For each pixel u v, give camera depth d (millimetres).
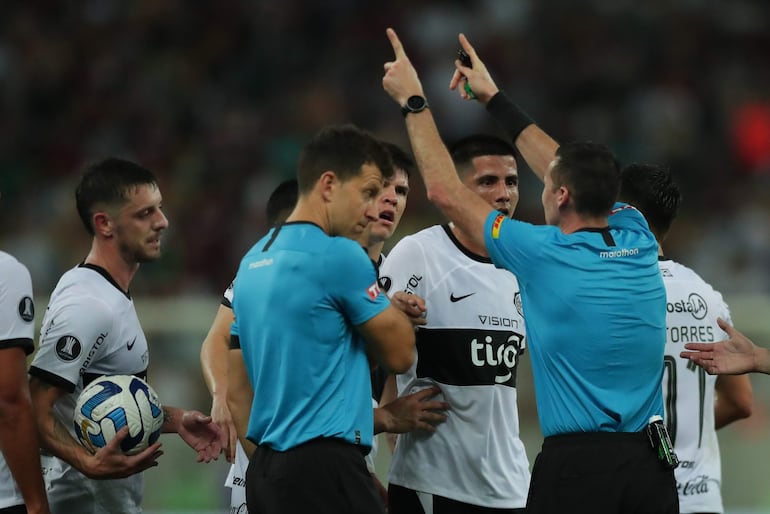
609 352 15836
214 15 60188
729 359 16766
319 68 58156
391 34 17438
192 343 28156
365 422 15469
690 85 59594
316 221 15625
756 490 28844
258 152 53688
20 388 16062
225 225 49094
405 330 15570
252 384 15836
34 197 51469
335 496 14953
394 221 18250
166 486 27500
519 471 18453
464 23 60375
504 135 54562
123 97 56625
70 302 17156
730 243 51250
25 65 57312
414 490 18109
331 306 15234
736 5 63656
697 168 55719
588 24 61281
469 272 18328
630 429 15883
